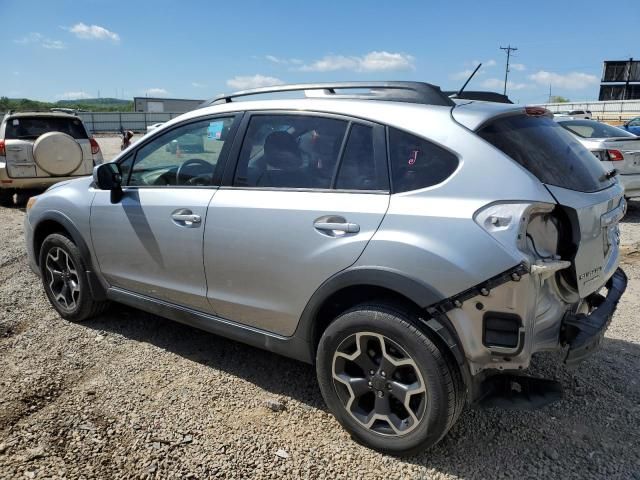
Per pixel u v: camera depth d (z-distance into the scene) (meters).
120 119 55.72
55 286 4.50
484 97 3.44
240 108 3.38
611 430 3.00
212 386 3.44
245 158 3.27
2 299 4.93
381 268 2.60
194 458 2.73
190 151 3.54
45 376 3.51
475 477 2.62
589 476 2.62
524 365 2.43
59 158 10.07
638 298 5.11
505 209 2.41
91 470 2.62
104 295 4.15
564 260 2.55
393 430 2.71
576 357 2.56
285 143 3.13
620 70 57.97
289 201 2.98
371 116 2.87
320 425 3.04
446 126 2.68
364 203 2.74
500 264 2.35
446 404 2.52
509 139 2.65
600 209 2.73
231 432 2.96
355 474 2.64
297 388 3.44
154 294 3.76
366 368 2.75
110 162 3.91
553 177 2.59
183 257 3.45
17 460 2.67
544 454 2.79
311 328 2.94
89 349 3.94
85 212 4.04
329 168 2.95
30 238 4.59
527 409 2.55
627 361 3.81
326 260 2.78
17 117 10.26
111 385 3.43
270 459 2.74
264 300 3.11
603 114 45.25
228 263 3.21
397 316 2.58
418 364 2.54
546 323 2.58
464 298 2.43
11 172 9.84
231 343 4.08
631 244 7.04
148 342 4.07
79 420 3.03
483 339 2.44
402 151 2.74
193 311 3.55
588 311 3.00
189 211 3.39
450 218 2.49
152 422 3.03
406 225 2.58
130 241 3.75
